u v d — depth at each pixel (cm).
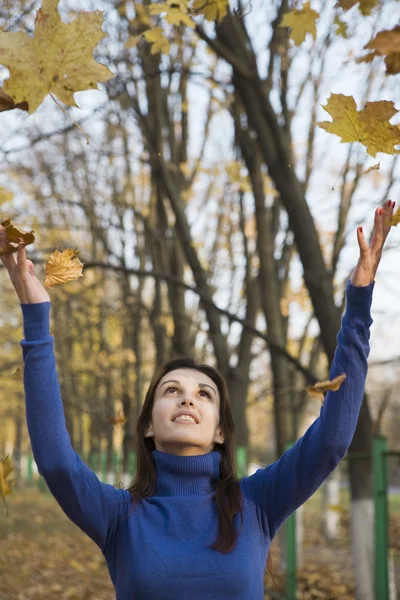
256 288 1036
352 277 218
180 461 227
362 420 707
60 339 1455
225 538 213
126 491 230
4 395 2595
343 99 174
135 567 209
